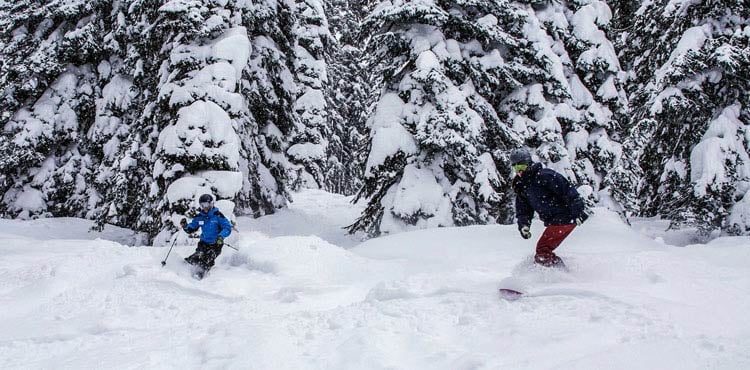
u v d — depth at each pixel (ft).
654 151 53.52
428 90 40.50
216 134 38.06
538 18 47.14
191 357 11.81
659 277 17.22
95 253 25.53
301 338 12.86
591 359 9.77
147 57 45.83
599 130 47.60
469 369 10.20
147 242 44.68
